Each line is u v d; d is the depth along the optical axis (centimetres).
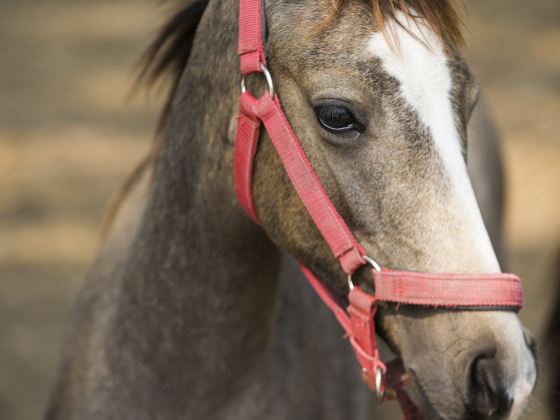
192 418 323
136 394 327
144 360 324
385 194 257
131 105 1145
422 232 254
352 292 275
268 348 332
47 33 1456
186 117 309
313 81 260
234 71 285
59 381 362
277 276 319
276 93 273
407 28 254
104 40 1423
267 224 289
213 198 302
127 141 1027
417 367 262
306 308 370
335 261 279
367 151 258
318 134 265
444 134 254
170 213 315
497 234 538
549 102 1145
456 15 261
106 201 873
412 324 265
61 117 1091
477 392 249
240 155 285
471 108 271
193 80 304
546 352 404
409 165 254
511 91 1180
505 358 247
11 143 1003
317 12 264
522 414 263
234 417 329
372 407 415
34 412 588
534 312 688
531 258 775
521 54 1316
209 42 296
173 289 316
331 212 267
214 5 297
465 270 251
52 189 891
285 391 346
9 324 680
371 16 257
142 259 325
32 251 776
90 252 778
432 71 254
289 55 266
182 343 317
